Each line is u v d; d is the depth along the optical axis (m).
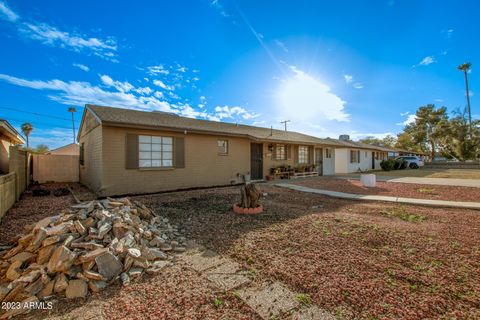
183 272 2.70
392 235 3.83
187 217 5.12
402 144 44.12
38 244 2.63
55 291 2.28
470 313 1.90
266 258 3.02
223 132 10.09
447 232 4.00
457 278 2.46
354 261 2.88
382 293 2.18
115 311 2.02
